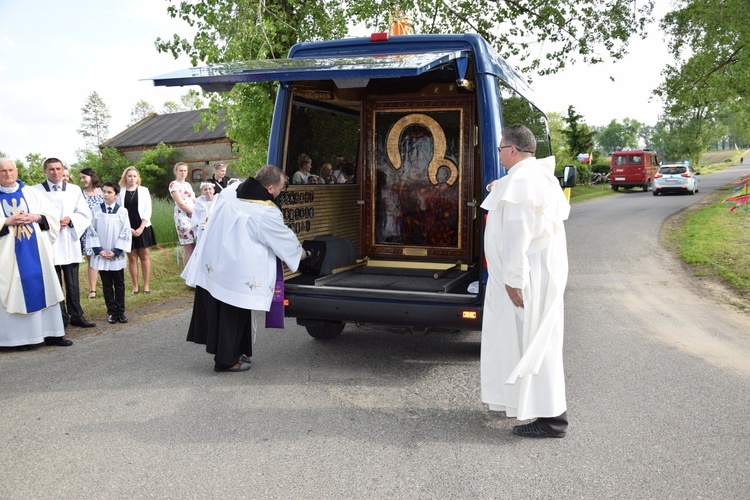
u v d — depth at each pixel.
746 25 22.61
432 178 6.76
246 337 5.65
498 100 5.48
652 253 12.44
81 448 4.00
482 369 4.21
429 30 17.16
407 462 3.78
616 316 7.53
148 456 3.88
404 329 5.72
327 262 6.34
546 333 3.97
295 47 6.05
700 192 32.12
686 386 5.02
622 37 18.53
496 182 4.12
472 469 3.68
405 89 6.80
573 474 3.59
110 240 7.54
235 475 3.62
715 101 28.27
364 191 6.98
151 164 31.62
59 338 6.59
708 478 3.50
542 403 4.03
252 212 5.36
